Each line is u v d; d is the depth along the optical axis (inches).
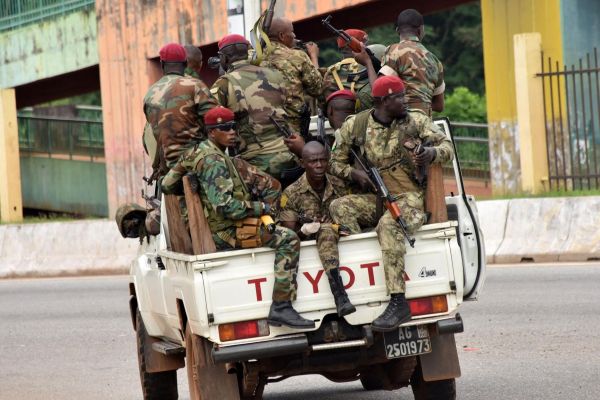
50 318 1998.0
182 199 995.3
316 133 1207.6
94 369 1460.4
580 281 1877.5
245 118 1087.6
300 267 919.7
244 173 1004.6
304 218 994.7
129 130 3117.6
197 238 934.4
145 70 3053.6
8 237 2984.7
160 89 1079.0
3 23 3624.5
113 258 2783.0
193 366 984.3
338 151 1004.6
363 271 927.7
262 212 925.2
